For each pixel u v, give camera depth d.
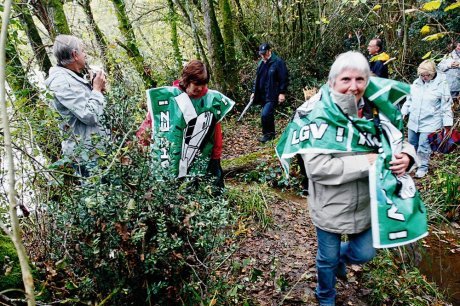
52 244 2.13
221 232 2.48
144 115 2.84
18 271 1.93
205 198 2.45
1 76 1.15
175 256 2.04
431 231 4.37
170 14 10.51
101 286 2.00
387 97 2.34
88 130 2.93
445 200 4.75
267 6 11.22
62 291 1.94
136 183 2.06
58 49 2.92
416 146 5.68
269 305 2.84
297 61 10.66
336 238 2.51
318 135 2.28
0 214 2.16
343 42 11.30
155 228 2.06
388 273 3.33
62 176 2.38
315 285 3.10
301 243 3.73
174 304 2.15
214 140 3.24
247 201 4.21
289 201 4.65
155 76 9.55
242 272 3.16
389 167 2.28
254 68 10.76
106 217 1.95
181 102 2.95
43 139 2.61
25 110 2.61
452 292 3.41
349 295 3.05
